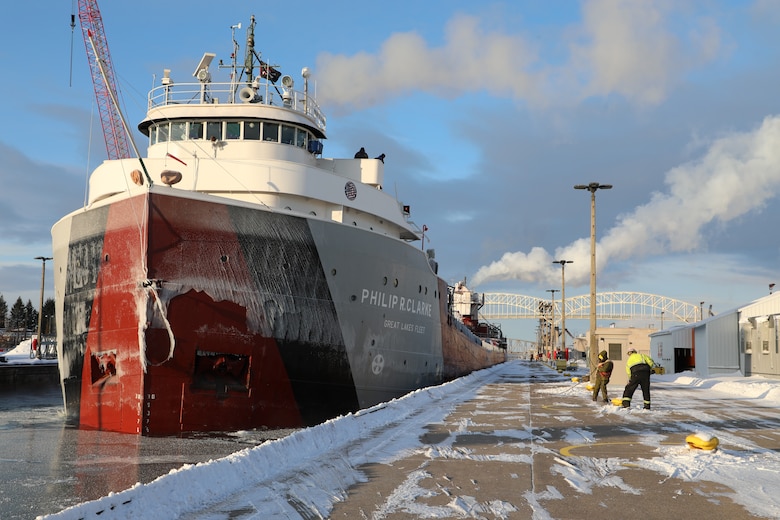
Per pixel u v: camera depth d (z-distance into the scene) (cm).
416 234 2792
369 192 2303
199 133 2198
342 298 1944
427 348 2530
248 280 1742
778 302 3128
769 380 2956
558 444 1121
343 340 1955
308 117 2309
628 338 3108
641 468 906
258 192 2009
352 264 1973
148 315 1622
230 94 2267
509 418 1518
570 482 817
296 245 1817
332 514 674
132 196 1662
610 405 1823
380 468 903
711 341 3691
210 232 1688
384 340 2150
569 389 2620
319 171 2100
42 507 912
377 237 2072
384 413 1464
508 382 3284
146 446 1498
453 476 852
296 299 1827
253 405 1775
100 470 1200
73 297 1922
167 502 670
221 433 1708
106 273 1745
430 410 1703
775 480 830
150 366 1641
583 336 12019
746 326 3506
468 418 1514
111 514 605
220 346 1708
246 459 841
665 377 4044
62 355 2056
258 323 1758
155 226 1625
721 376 3553
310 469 889
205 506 701
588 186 3078
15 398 3650
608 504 711
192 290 1664
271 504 709
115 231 1711
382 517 662
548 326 13175
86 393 1859
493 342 7306
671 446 1097
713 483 813
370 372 2086
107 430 1770
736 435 1241
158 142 2252
